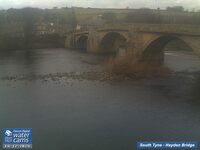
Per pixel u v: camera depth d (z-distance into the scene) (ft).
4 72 251.19
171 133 120.98
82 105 155.74
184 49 421.18
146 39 274.57
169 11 613.52
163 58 295.28
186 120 134.41
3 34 473.26
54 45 513.45
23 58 344.90
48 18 645.10
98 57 357.20
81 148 108.37
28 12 562.66
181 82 206.80
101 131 123.03
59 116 139.85
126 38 318.04
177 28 232.94
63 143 112.16
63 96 173.37
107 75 231.91
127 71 239.09
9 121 133.69
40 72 249.55
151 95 174.29
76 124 130.11
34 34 531.91
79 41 485.15
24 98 169.89
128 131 123.13
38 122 132.46
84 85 200.85
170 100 164.14
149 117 138.21
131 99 166.30
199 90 184.85
